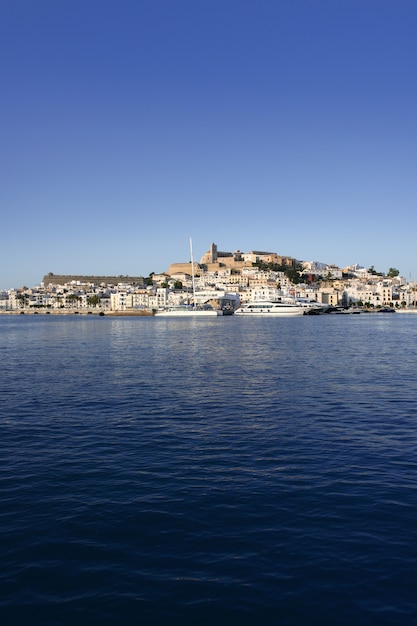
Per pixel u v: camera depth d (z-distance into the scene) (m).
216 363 67.25
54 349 93.12
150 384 50.22
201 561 16.59
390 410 37.78
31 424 34.28
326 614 13.99
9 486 23.08
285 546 17.45
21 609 14.32
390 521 19.22
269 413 37.00
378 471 24.69
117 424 34.16
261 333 135.12
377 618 13.82
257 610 14.20
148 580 15.59
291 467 25.34
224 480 23.62
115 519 19.61
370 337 117.31
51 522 19.39
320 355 76.38
